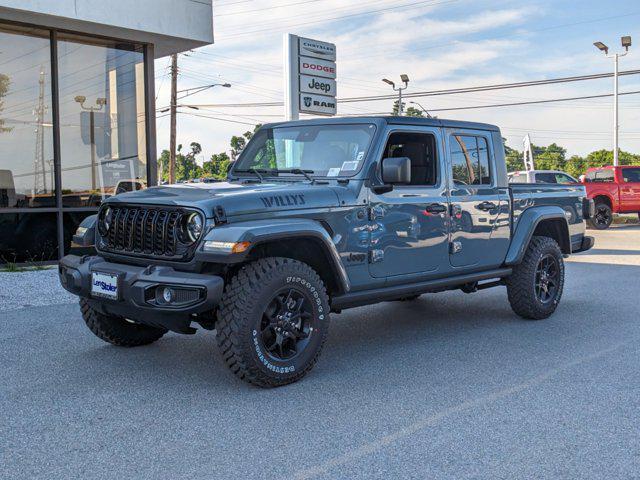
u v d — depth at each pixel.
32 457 3.54
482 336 6.38
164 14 11.73
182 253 4.59
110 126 12.06
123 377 5.00
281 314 4.76
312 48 13.26
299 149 5.77
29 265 10.62
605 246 15.74
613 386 4.76
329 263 4.96
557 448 3.65
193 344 6.02
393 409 4.29
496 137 6.67
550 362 5.42
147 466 3.42
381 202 5.44
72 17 10.56
